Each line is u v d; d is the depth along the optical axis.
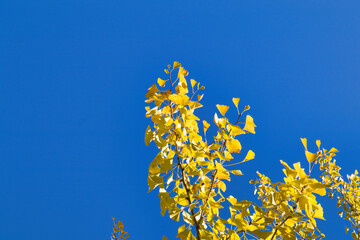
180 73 1.61
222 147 1.47
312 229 1.63
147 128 1.58
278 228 1.41
